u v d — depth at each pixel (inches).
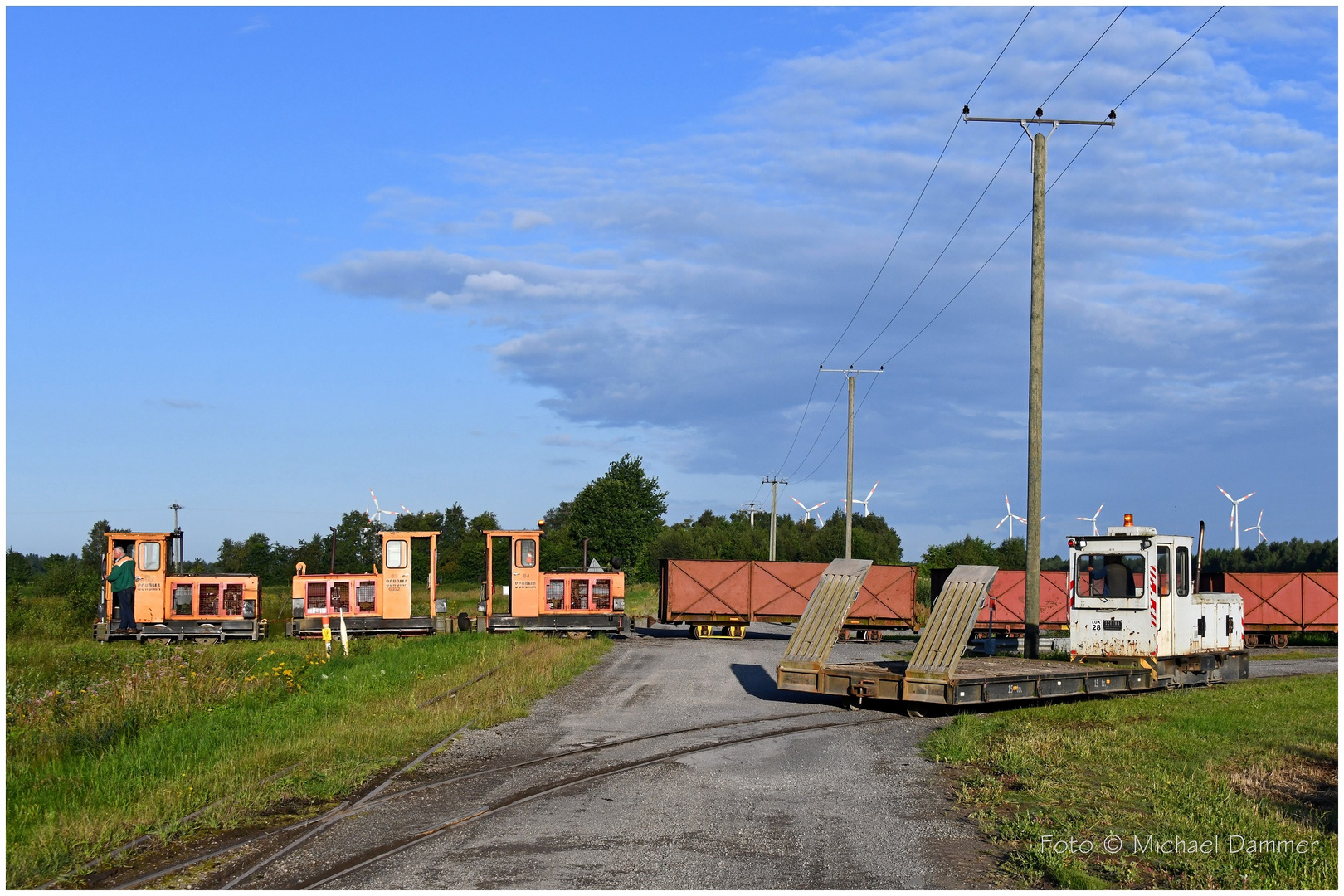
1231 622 866.1
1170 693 756.6
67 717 571.5
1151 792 420.5
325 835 352.2
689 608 1455.5
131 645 1119.6
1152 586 767.7
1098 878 305.6
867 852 334.6
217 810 376.8
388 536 1256.2
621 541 3400.6
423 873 308.2
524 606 1280.8
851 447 1856.5
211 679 663.8
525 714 628.4
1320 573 1525.6
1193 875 311.6
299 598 1237.7
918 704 675.4
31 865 310.3
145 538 1211.2
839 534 3592.5
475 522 3843.5
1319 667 1065.5
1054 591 1509.6
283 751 479.5
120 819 360.8
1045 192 910.4
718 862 321.4
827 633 717.9
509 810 389.1
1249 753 505.7
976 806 397.7
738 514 4685.0
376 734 524.7
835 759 501.7
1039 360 900.6
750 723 616.1
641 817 379.2
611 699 709.9
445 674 802.2
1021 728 585.0
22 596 1713.8
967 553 2861.7
